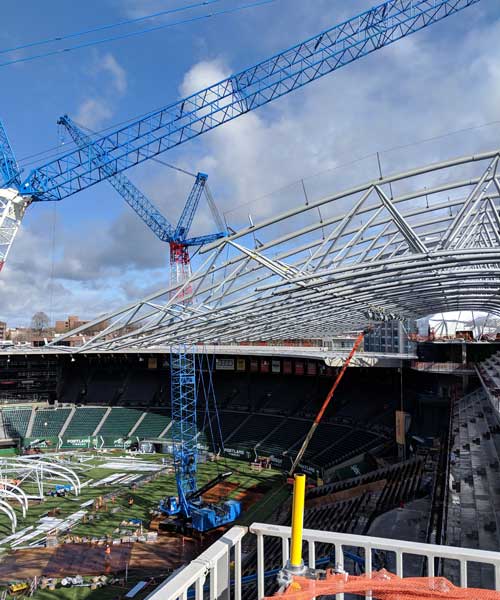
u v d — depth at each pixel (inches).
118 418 3678.6
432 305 2090.3
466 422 1903.3
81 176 2476.6
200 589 227.5
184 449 2488.9
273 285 1043.9
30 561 1685.5
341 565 245.4
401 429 2422.5
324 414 3152.1
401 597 203.3
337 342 3713.1
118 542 1838.1
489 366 2182.6
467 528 943.0
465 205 888.9
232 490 2447.1
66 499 2353.6
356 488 1935.3
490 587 660.7
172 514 2092.8
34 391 4025.6
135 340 1333.7
